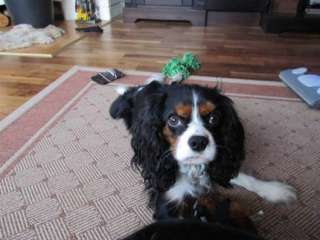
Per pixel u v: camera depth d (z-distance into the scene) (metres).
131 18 3.93
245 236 0.59
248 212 1.11
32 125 1.66
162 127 0.97
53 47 2.90
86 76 2.26
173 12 3.82
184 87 0.99
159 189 1.05
